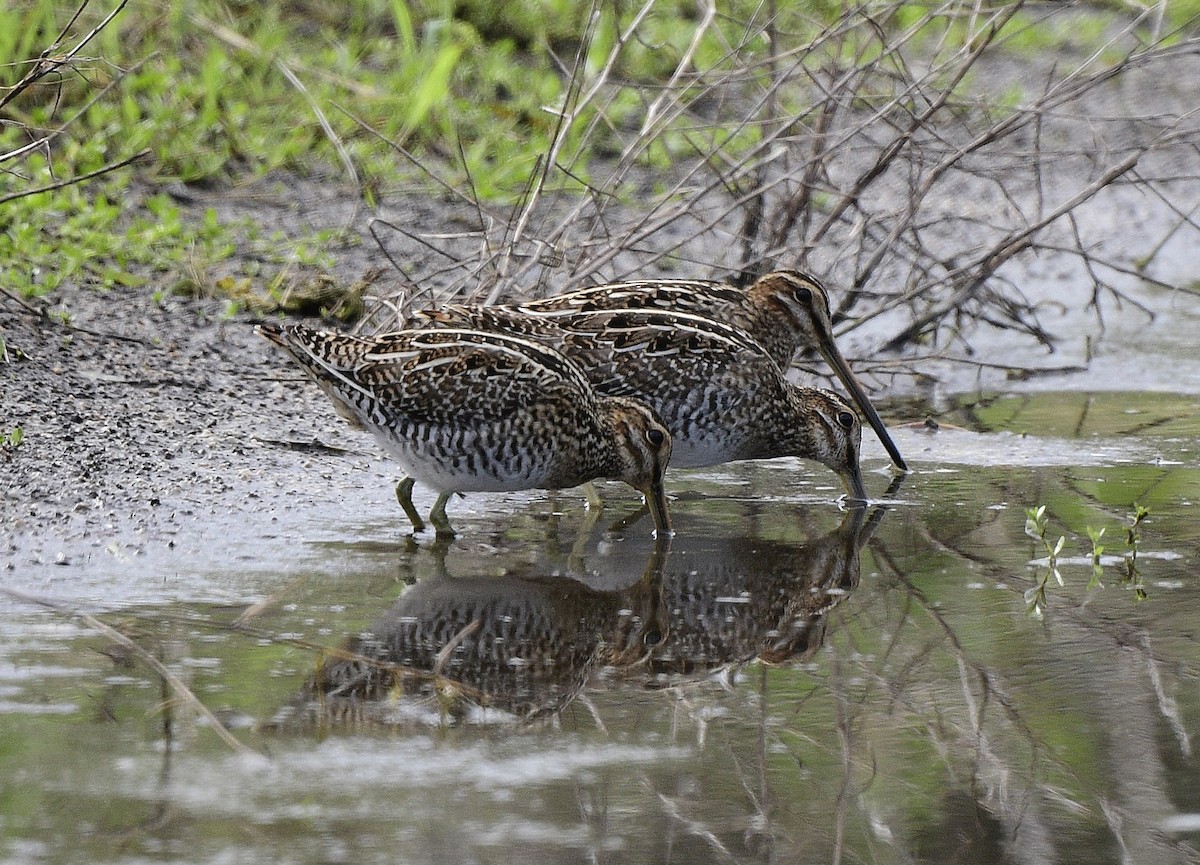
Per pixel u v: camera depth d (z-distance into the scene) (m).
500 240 15.52
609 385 11.25
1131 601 8.78
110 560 9.02
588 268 12.96
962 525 10.33
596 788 6.42
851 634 8.25
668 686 7.52
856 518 10.55
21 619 8.05
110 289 13.81
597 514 10.63
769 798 6.38
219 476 10.55
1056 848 6.07
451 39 19.53
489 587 8.86
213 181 16.81
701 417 11.37
